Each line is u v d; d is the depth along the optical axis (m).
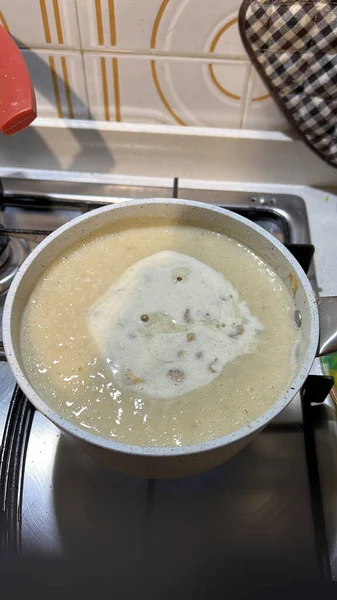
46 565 0.30
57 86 0.41
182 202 0.33
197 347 0.30
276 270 0.33
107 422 0.27
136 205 0.33
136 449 0.23
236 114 0.43
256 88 0.41
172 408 0.28
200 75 0.40
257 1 0.35
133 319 0.31
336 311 0.29
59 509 0.31
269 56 0.37
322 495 0.32
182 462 0.25
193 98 0.42
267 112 0.43
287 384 0.28
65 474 0.33
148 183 0.47
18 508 0.31
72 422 0.27
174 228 0.35
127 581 0.29
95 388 0.28
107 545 0.30
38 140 0.44
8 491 0.31
